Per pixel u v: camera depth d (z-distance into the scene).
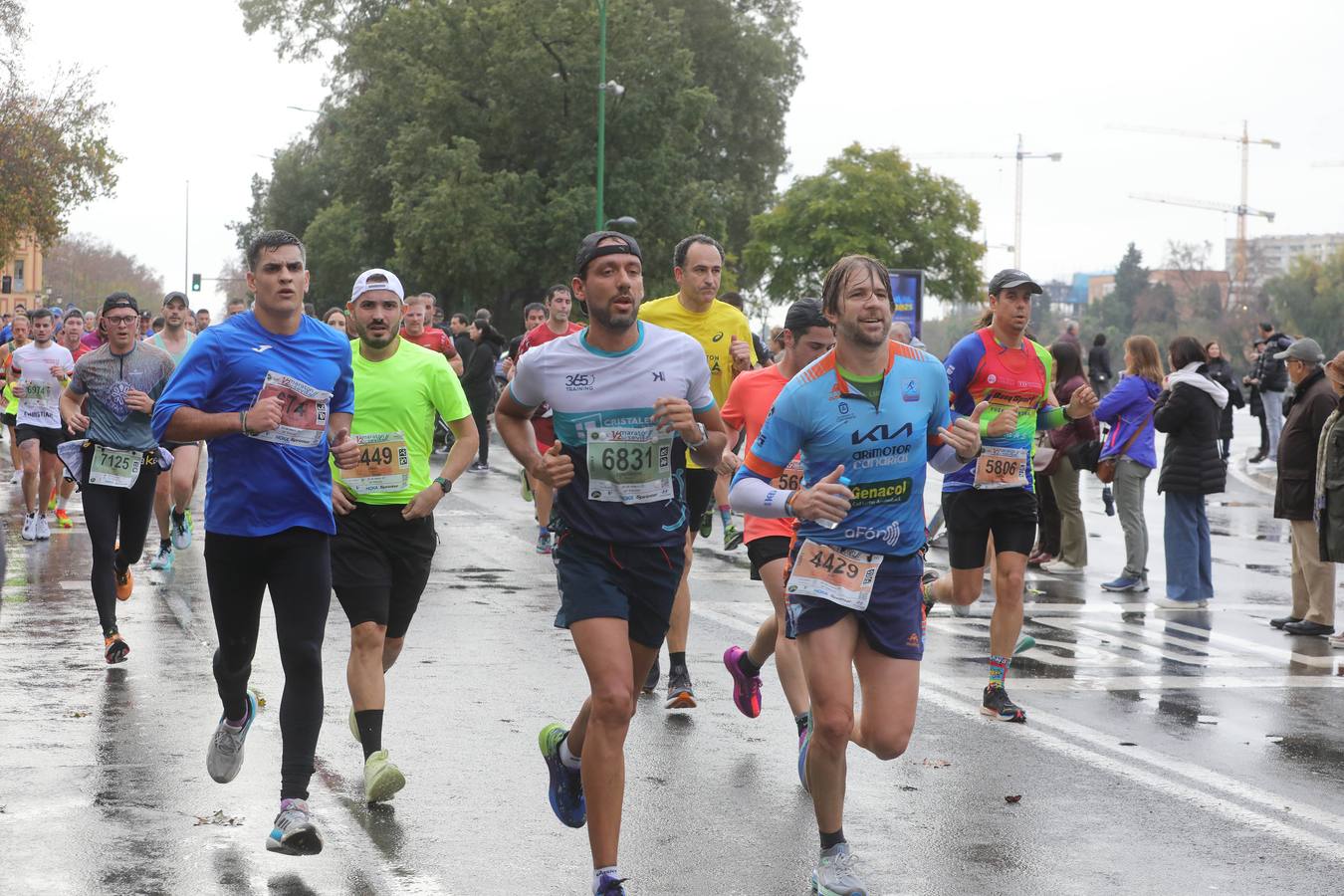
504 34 46.09
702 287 7.96
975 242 61.25
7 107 40.34
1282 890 4.80
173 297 11.42
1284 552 14.48
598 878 4.50
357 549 5.85
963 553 7.32
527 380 4.83
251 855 4.96
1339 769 6.34
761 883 4.79
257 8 55.81
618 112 45.84
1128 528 11.70
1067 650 9.09
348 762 6.16
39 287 109.00
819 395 4.79
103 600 8.01
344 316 16.38
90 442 8.14
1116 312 130.62
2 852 4.95
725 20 54.06
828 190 59.75
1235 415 45.97
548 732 5.05
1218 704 7.61
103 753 6.21
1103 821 5.52
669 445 4.79
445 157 44.44
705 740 6.66
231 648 5.44
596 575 4.70
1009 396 7.23
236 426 5.08
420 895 4.62
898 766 6.27
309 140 61.00
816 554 4.75
